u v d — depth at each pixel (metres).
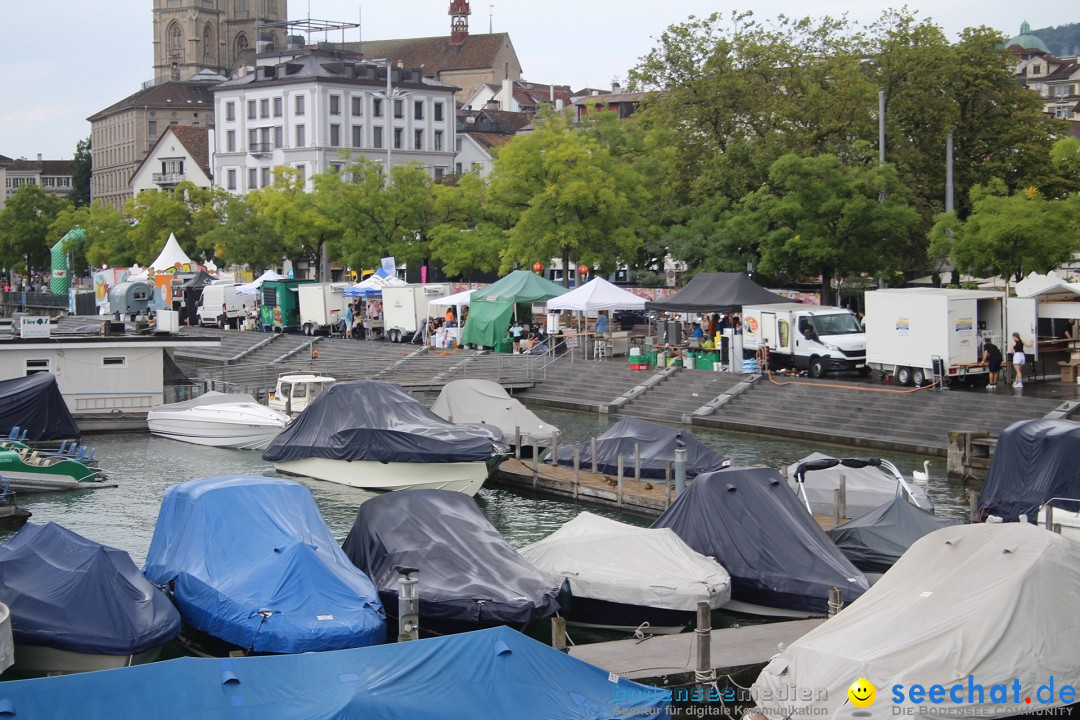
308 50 148.38
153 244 119.12
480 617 25.48
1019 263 56.88
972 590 20.97
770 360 60.44
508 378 65.38
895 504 31.41
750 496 29.75
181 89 196.00
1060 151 64.88
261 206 104.75
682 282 81.19
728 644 24.05
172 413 54.22
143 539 35.91
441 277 103.44
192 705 17.97
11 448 43.81
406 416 42.91
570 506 40.94
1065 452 34.38
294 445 44.03
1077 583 20.88
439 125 149.25
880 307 53.59
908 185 74.81
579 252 75.94
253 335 85.88
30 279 162.62
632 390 60.97
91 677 18.03
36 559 25.31
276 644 23.91
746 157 74.69
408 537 27.91
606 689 19.73
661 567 28.06
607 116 81.69
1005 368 52.16
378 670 19.09
